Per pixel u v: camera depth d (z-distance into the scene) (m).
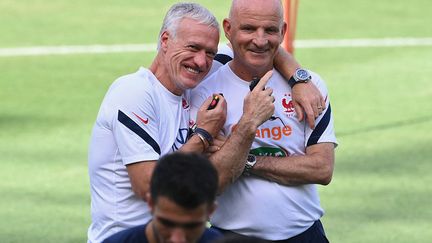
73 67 43.19
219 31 15.38
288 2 29.42
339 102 37.53
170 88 15.45
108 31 49.97
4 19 51.97
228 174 15.14
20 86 39.94
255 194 16.02
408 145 31.89
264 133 16.11
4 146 31.84
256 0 15.63
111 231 15.34
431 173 29.11
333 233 24.64
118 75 42.19
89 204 26.59
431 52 45.81
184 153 11.58
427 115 35.66
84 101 37.78
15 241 24.00
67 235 24.42
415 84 40.25
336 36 49.50
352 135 33.06
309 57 45.28
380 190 27.67
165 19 15.35
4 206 26.34
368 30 50.72
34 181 28.42
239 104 16.05
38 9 54.03
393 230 24.88
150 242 12.48
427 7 55.84
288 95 16.34
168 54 15.25
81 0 55.88
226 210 16.12
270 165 15.92
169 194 11.20
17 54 45.50
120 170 15.20
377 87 39.78
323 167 16.11
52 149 31.61
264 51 15.70
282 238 16.16
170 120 15.45
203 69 15.22
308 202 16.39
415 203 26.69
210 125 15.32
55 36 48.88
